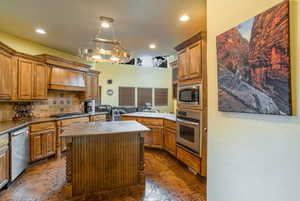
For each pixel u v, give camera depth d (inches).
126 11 98.8
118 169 95.6
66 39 145.0
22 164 111.5
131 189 94.1
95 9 96.8
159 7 94.3
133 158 98.7
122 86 390.9
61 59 158.6
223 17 51.3
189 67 114.1
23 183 100.3
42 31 128.5
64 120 152.4
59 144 147.0
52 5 92.8
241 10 44.7
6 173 93.6
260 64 38.3
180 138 125.3
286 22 33.2
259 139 39.8
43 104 159.8
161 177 108.2
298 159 32.1
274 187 36.4
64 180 104.3
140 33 130.3
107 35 135.6
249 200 42.5
